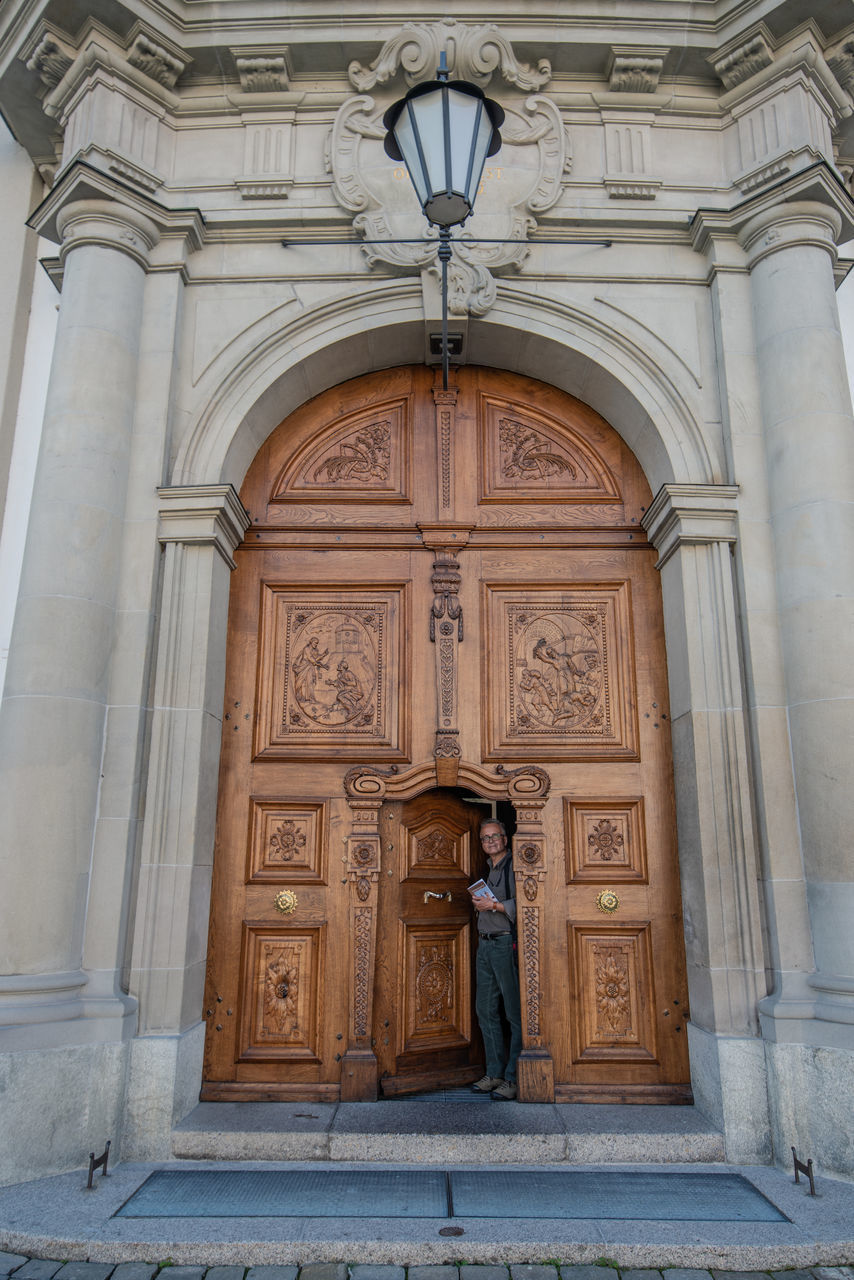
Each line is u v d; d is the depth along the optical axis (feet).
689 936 14.82
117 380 15.46
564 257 17.01
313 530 17.22
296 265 16.93
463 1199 11.55
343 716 16.34
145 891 13.97
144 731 14.62
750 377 16.08
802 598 14.47
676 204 17.11
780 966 13.48
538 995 14.89
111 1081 12.83
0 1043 12.11
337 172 16.98
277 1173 12.37
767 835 14.03
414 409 17.98
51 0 16.11
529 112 17.33
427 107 13.64
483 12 16.81
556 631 16.80
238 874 15.60
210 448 16.03
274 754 16.06
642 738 16.20
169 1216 10.98
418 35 16.72
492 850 15.53
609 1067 14.90
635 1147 12.97
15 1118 11.99
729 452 15.78
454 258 16.70
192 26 16.71
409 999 15.40
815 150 16.11
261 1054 14.89
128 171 16.30
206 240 17.04
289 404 17.63
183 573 15.28
